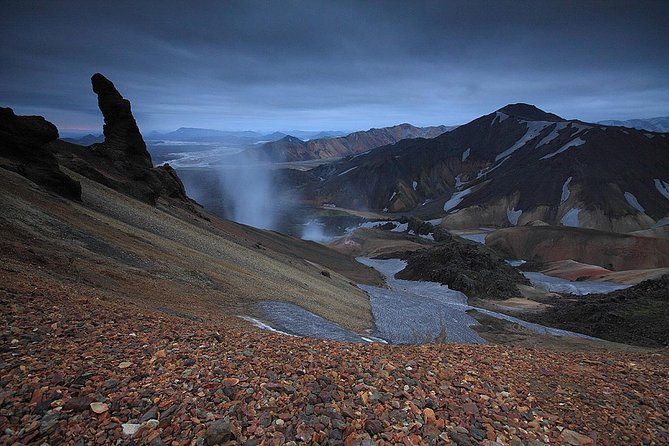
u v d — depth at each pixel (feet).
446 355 29.55
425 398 19.90
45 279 40.73
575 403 22.26
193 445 14.19
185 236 121.90
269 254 180.34
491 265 311.06
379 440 15.43
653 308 188.75
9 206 64.64
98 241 70.79
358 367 23.89
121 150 190.29
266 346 28.48
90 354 21.85
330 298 123.34
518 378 25.62
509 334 148.05
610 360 31.78
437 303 193.77
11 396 16.17
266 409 17.13
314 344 31.07
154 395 17.72
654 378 27.37
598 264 442.09
